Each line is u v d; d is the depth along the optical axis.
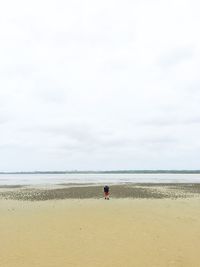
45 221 22.08
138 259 13.75
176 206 29.64
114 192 48.06
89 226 20.25
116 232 18.55
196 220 22.05
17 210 27.69
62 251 14.90
